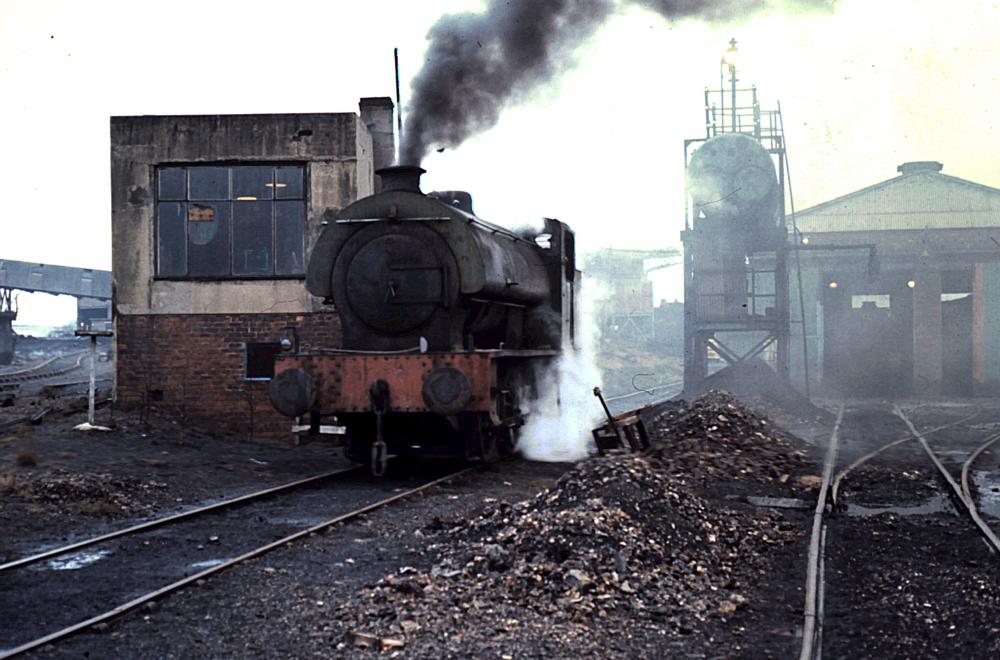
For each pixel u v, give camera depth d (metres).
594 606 6.28
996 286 35.44
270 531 8.92
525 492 11.29
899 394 35.66
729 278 27.67
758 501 10.70
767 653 5.56
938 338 35.62
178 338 16.55
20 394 24.67
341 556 7.82
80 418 15.70
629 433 13.56
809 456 15.01
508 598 6.47
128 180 16.75
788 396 24.36
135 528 8.77
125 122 16.77
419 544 8.28
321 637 5.72
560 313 16.50
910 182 38.56
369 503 10.46
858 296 42.72
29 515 9.34
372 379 12.02
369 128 19.86
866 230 37.16
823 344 36.62
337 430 12.45
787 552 8.32
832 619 6.31
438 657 5.35
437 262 12.29
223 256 16.84
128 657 5.41
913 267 35.91
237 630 5.87
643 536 7.71
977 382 35.34
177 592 6.69
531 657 5.38
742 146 26.97
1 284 60.94
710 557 7.84
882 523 9.55
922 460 14.70
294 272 16.81
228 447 15.09
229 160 16.77
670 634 5.89
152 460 12.90
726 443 14.80
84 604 6.50
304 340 16.50
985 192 38.22
